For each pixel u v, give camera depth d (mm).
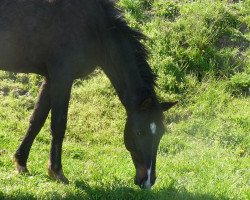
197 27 7582
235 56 7516
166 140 6445
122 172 5609
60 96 5281
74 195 5070
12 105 6723
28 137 5484
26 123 6527
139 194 5113
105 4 5344
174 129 6672
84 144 6434
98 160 5969
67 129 6551
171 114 6859
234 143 6473
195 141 6539
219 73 7363
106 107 6867
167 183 5363
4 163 5602
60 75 5250
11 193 5043
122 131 6629
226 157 6102
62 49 5234
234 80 7238
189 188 5293
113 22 5332
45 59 5312
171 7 7883
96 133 6570
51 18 5230
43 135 6348
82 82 7109
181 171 5750
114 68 5371
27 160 5742
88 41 5289
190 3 8016
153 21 7688
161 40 7441
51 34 5234
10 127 6438
